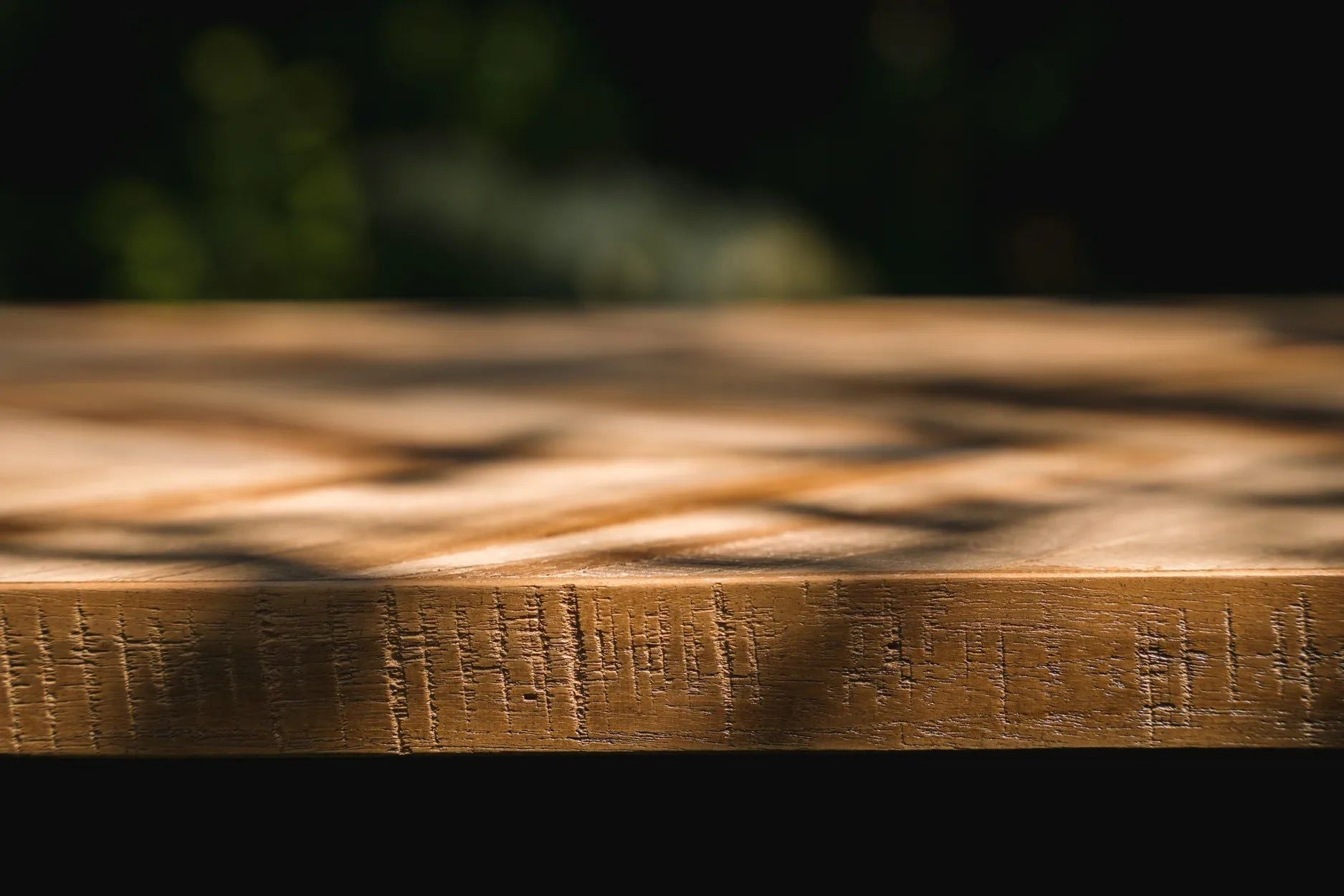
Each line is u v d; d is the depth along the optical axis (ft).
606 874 3.26
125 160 20.66
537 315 5.18
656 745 2.77
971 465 3.14
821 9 23.26
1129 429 3.31
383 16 21.26
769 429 3.35
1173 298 5.30
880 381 3.68
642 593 2.76
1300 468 3.10
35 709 2.78
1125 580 2.75
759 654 2.76
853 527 2.91
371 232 20.68
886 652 2.76
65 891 3.25
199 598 2.77
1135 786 3.24
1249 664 2.75
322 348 4.41
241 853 3.26
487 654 2.77
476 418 3.45
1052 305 5.15
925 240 23.59
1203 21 22.71
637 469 3.15
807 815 3.26
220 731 2.78
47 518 2.97
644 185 21.81
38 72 20.33
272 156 20.62
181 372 3.93
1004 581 2.75
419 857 3.26
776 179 23.27
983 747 2.76
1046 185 23.91
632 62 22.88
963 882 3.23
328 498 3.04
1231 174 23.76
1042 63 23.40
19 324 5.02
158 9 20.61
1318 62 22.77
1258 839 3.23
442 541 2.88
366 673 2.77
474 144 21.06
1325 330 4.42
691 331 4.71
